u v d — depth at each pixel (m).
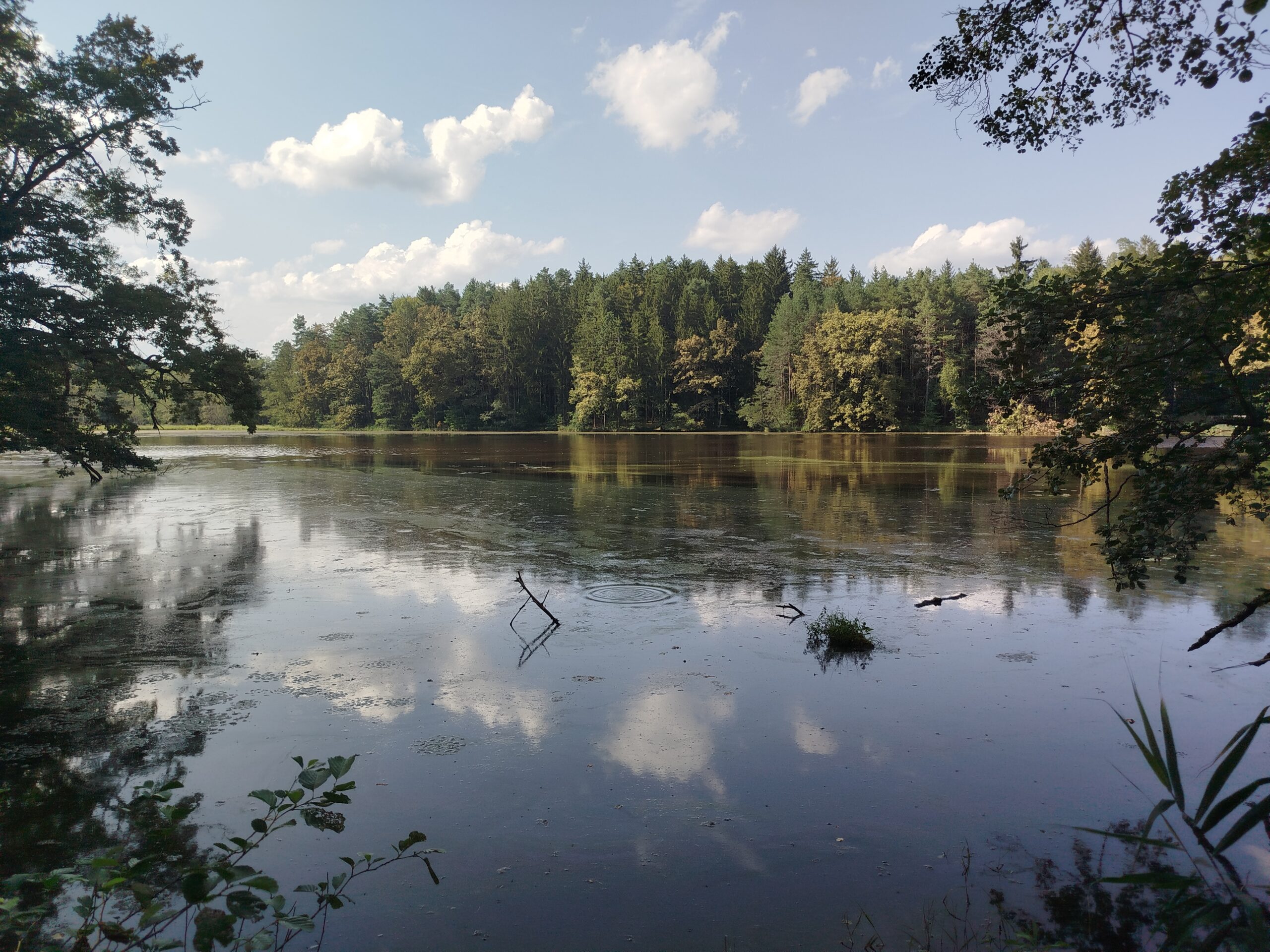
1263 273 4.25
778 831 4.62
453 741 5.84
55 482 26.95
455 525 16.81
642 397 85.44
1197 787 5.11
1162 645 8.13
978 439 60.22
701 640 8.38
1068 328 4.79
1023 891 4.02
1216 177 4.29
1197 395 4.77
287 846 4.45
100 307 16.45
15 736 5.96
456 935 3.69
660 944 3.62
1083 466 4.96
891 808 4.88
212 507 20.02
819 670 7.40
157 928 3.68
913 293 81.12
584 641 8.38
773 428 79.81
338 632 8.72
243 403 20.03
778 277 100.94
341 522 17.38
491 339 92.25
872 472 30.48
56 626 9.01
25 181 15.66
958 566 12.24
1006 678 7.17
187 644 8.30
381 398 94.94
